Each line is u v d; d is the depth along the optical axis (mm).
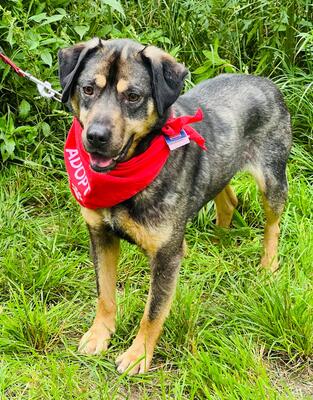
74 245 2055
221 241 2113
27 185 2203
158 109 1516
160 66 1520
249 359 1669
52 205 2182
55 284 1902
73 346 1742
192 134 1635
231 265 2012
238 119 1896
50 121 2305
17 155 2250
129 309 1830
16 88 2236
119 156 1534
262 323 1792
